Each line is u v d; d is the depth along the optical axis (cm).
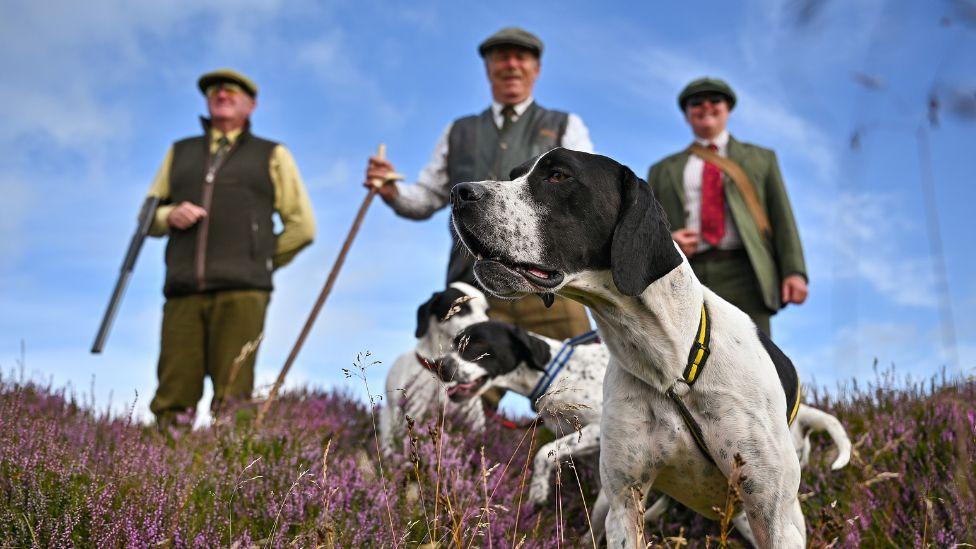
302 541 279
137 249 570
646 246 259
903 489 353
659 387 268
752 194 520
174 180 588
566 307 508
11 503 273
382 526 307
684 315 265
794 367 303
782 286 522
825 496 367
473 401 484
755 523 268
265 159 587
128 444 321
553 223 257
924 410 430
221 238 567
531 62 523
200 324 571
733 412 263
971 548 291
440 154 547
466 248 262
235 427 434
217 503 305
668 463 274
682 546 321
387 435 463
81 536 265
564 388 284
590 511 384
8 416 335
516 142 518
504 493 371
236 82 590
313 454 389
